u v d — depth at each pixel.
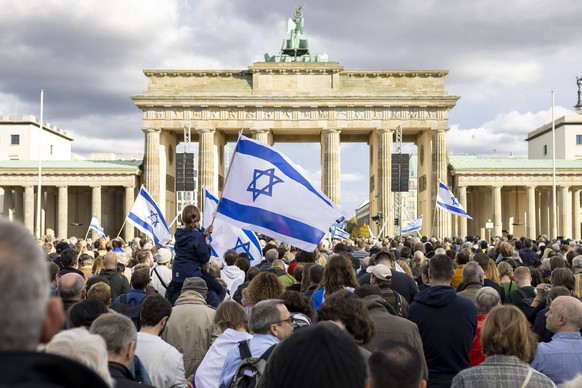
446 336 14.71
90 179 132.50
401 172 113.31
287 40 134.38
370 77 128.75
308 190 22.95
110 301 16.78
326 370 5.98
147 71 127.81
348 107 125.88
